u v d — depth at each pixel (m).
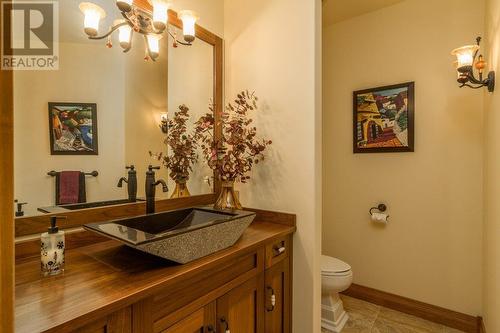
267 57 1.59
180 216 1.32
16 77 0.94
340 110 2.54
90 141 1.14
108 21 1.18
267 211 1.56
